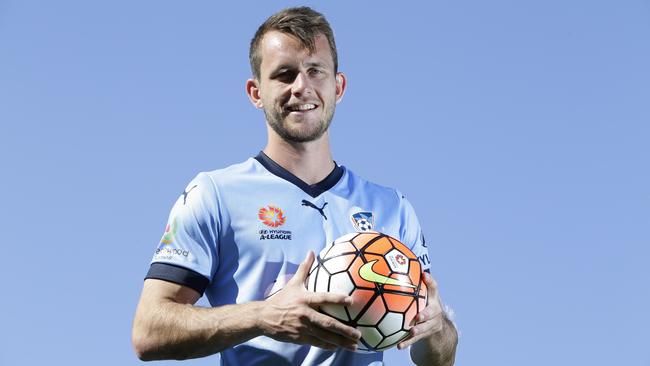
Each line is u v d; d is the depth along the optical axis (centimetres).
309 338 440
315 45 515
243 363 499
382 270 435
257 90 545
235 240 507
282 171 529
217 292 510
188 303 493
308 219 519
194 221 503
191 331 461
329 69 521
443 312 518
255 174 526
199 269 497
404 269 441
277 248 506
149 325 475
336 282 433
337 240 456
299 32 514
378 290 431
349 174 552
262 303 449
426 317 444
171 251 498
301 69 513
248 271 504
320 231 518
